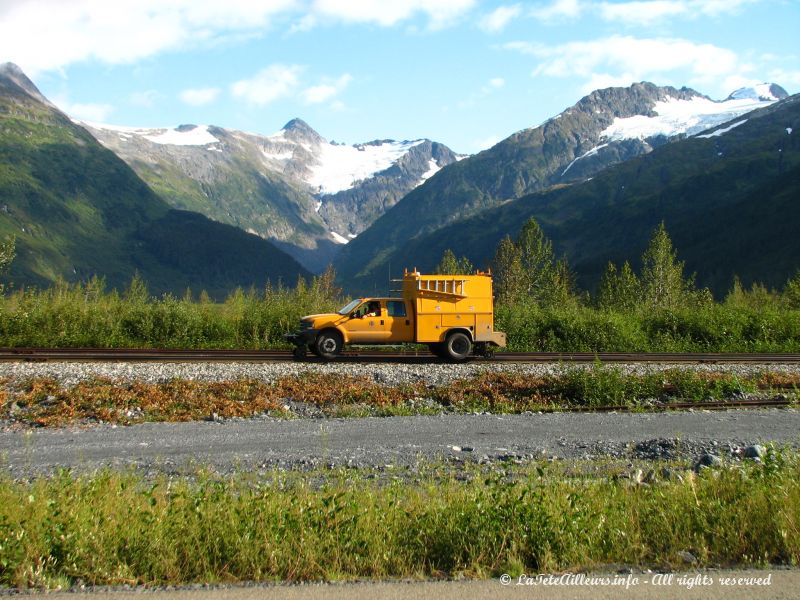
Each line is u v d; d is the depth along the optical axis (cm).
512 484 873
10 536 716
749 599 631
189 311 2961
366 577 696
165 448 1348
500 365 2391
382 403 1894
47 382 1823
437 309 2514
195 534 736
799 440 1466
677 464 1227
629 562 740
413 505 850
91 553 707
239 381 1930
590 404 1948
